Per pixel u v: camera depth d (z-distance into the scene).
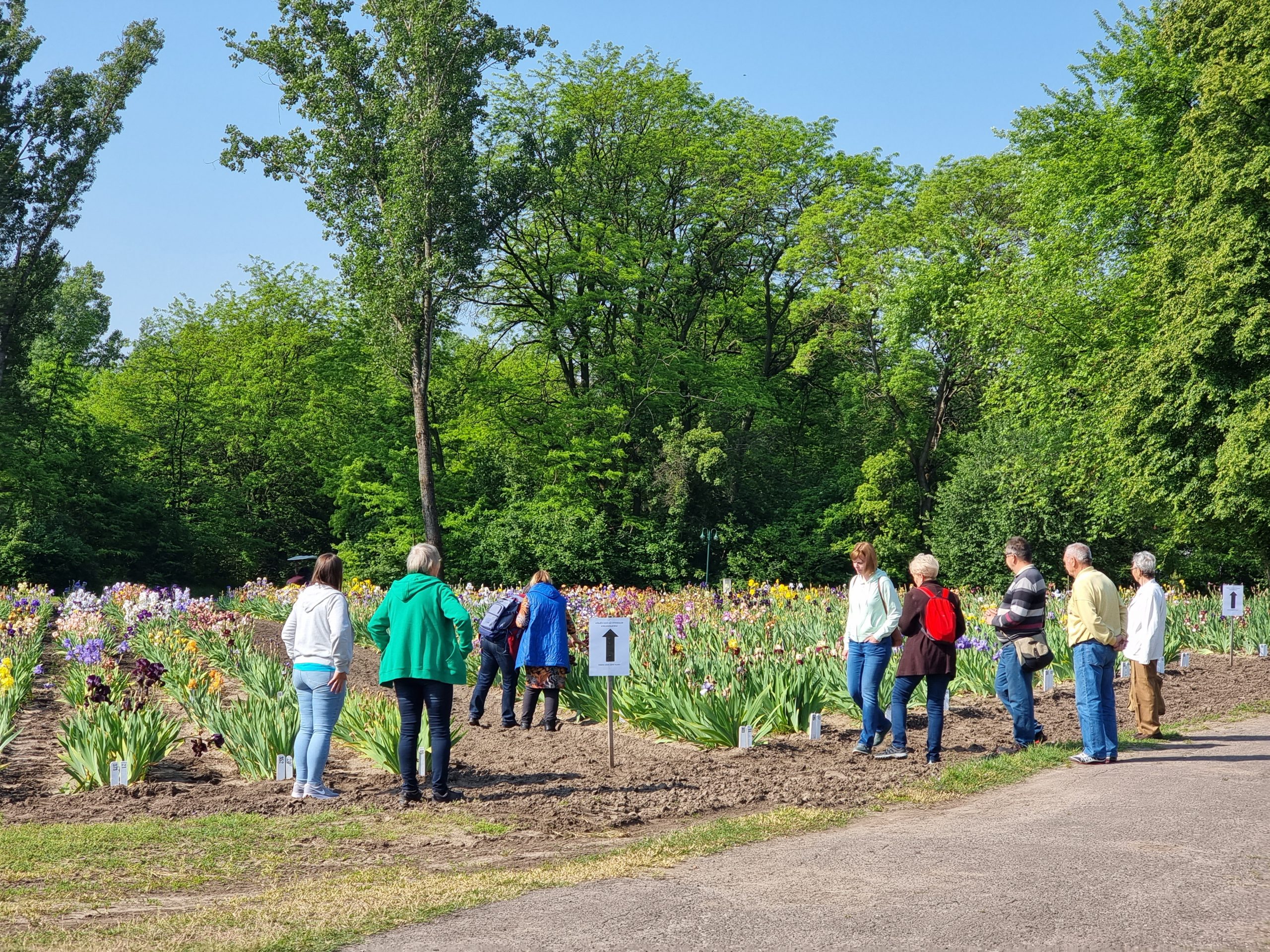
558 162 37.56
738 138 42.50
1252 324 21.09
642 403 41.84
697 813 6.96
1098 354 27.78
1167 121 26.92
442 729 7.34
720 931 4.32
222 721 8.79
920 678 8.49
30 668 12.70
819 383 47.84
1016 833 5.81
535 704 10.58
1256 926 4.20
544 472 41.19
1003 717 10.54
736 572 41.16
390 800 7.35
